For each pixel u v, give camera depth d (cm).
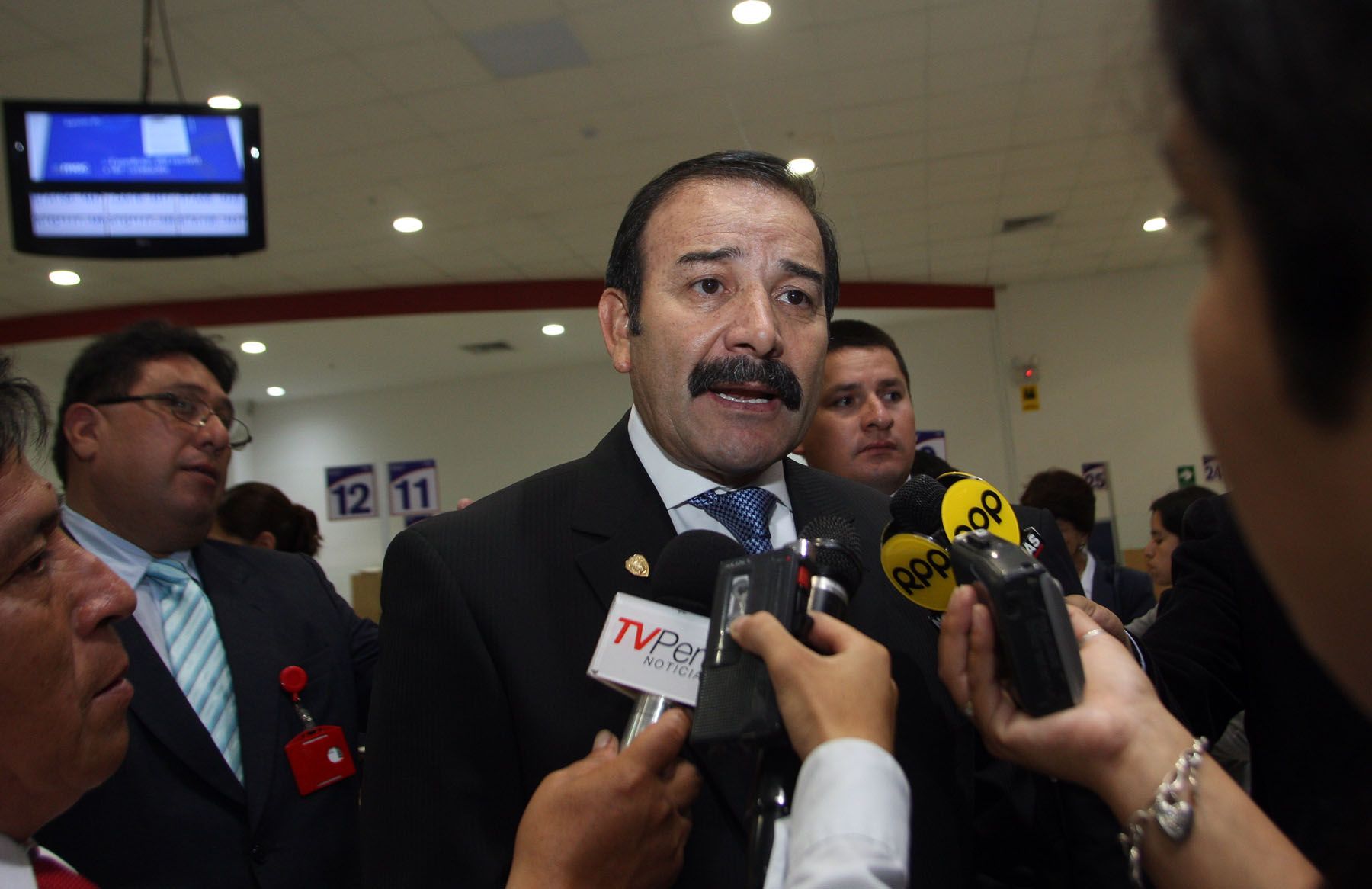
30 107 343
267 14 405
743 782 92
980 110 543
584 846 75
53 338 830
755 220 105
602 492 110
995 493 93
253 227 356
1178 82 31
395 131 522
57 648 84
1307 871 61
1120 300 934
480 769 93
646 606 84
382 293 832
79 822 143
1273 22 27
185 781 152
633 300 111
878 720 63
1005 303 962
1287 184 27
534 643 97
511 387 1179
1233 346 32
